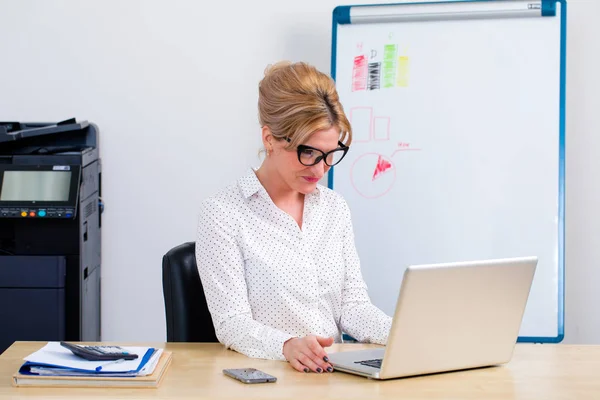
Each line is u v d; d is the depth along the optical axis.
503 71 2.90
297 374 1.60
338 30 2.99
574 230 3.16
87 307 2.95
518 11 2.88
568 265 3.17
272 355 1.71
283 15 3.21
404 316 1.50
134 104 3.25
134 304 3.31
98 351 1.61
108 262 3.29
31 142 3.09
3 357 1.72
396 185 2.95
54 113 3.26
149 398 1.42
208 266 1.85
